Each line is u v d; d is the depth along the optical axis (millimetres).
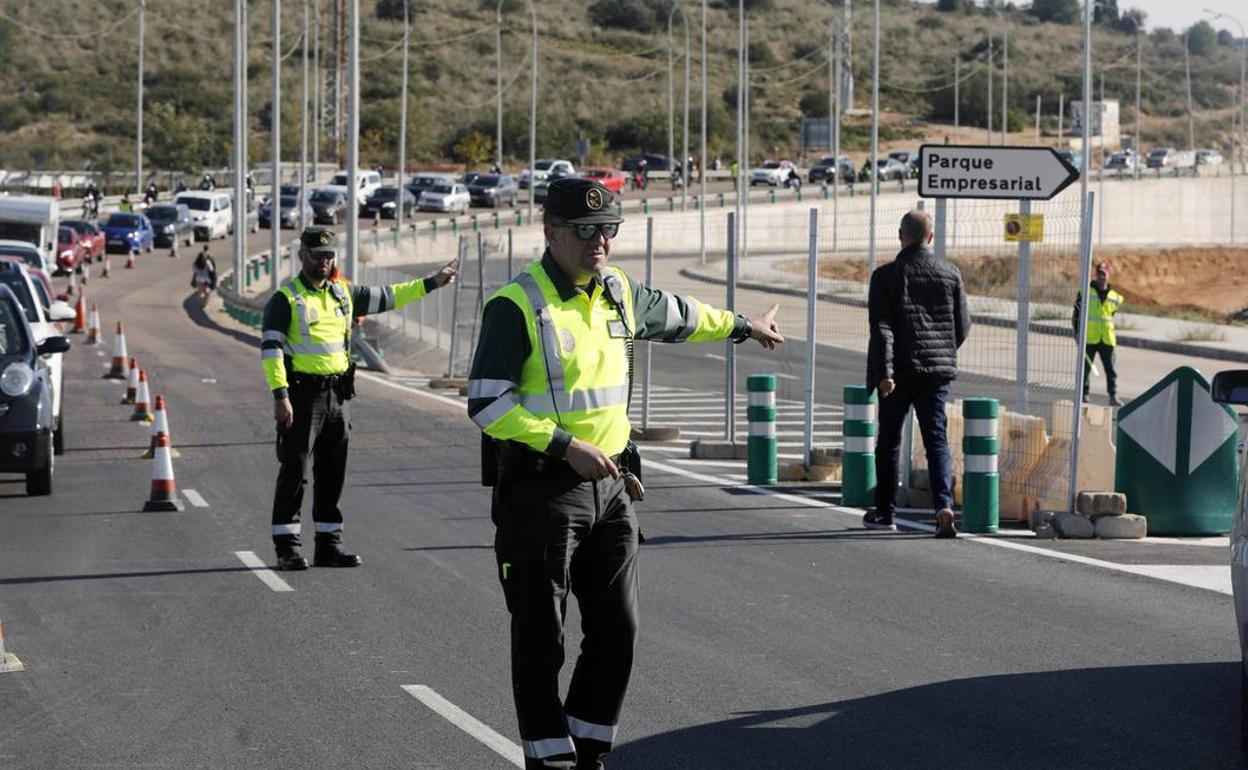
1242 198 193625
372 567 21016
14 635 17344
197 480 30172
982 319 27891
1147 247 158750
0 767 12719
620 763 12648
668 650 16266
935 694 14562
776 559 21203
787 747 13023
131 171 196000
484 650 16469
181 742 13367
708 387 49812
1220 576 19844
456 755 12961
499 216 142500
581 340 10797
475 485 29047
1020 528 23766
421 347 59688
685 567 20656
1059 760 12641
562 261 10859
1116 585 19344
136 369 41875
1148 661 15703
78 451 34719
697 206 151000
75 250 103688
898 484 25594
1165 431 22766
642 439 36594
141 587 19875
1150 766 12477
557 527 10664
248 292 94375
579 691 11070
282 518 20859
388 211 148125
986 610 18016
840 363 55625
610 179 174375
